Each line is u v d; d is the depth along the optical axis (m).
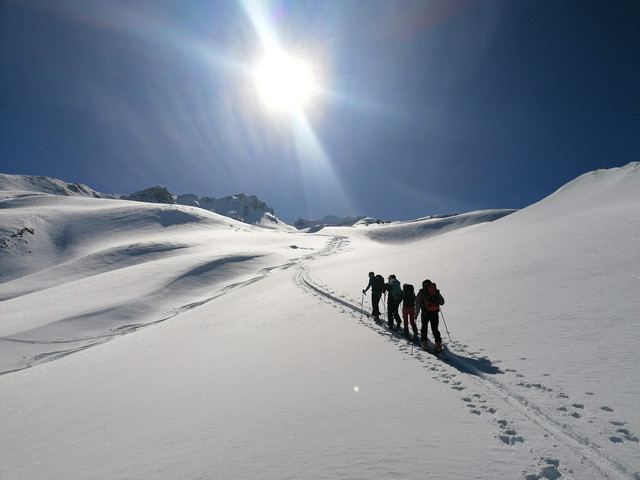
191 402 6.39
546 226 26.36
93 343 26.72
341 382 6.46
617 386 5.23
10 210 103.38
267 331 12.89
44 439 5.77
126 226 101.56
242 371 8.11
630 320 8.03
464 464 3.55
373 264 29.28
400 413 4.89
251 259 54.81
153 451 4.40
